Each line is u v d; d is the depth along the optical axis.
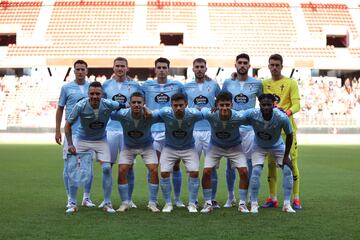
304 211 7.36
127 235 5.64
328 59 39.03
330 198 8.70
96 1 42.56
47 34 40.25
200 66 8.30
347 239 5.51
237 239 5.48
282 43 40.12
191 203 7.44
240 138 7.54
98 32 40.38
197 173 7.45
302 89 35.75
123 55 38.22
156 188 7.48
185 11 42.12
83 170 7.40
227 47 39.28
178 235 5.66
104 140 7.56
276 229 6.01
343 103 34.38
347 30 41.50
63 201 8.14
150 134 7.59
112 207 7.68
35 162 15.34
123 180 7.39
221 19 41.69
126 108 7.40
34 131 30.53
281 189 10.07
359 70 40.06
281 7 43.00
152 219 6.64
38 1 42.66
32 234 5.69
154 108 8.36
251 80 8.24
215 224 6.30
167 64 8.29
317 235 5.70
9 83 35.78
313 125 30.55
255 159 7.52
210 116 7.22
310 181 11.17
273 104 7.12
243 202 7.42
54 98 34.59
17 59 38.22
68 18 41.53
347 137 29.34
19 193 9.02
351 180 11.35
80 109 7.16
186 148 7.48
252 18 41.97
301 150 21.14
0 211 7.18
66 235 5.64
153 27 40.72
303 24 41.75
